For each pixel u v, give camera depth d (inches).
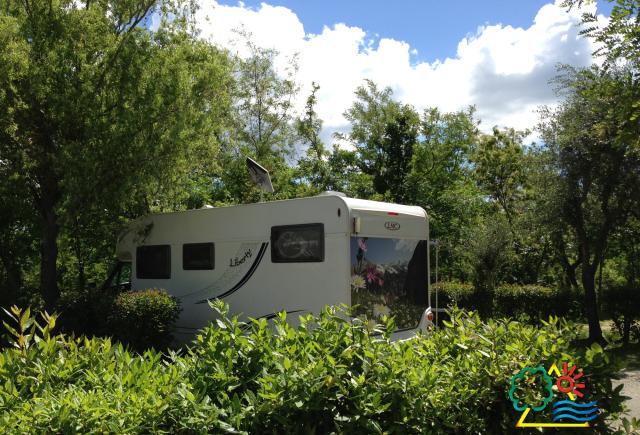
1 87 362.3
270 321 323.3
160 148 380.2
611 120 232.1
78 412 100.6
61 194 406.0
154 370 123.3
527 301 526.9
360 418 111.4
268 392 110.3
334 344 126.1
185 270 377.4
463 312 162.2
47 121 386.6
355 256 295.7
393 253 314.5
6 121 364.2
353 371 120.9
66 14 387.9
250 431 106.3
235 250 346.6
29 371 122.2
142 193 406.6
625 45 200.7
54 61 373.4
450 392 126.0
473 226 695.1
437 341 151.4
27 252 518.9
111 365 125.1
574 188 440.1
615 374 139.6
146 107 379.6
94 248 558.3
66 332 368.5
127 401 104.7
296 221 314.3
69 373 123.7
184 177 442.9
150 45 410.3
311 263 305.7
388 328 135.0
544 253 681.6
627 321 464.8
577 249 546.3
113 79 394.3
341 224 294.2
